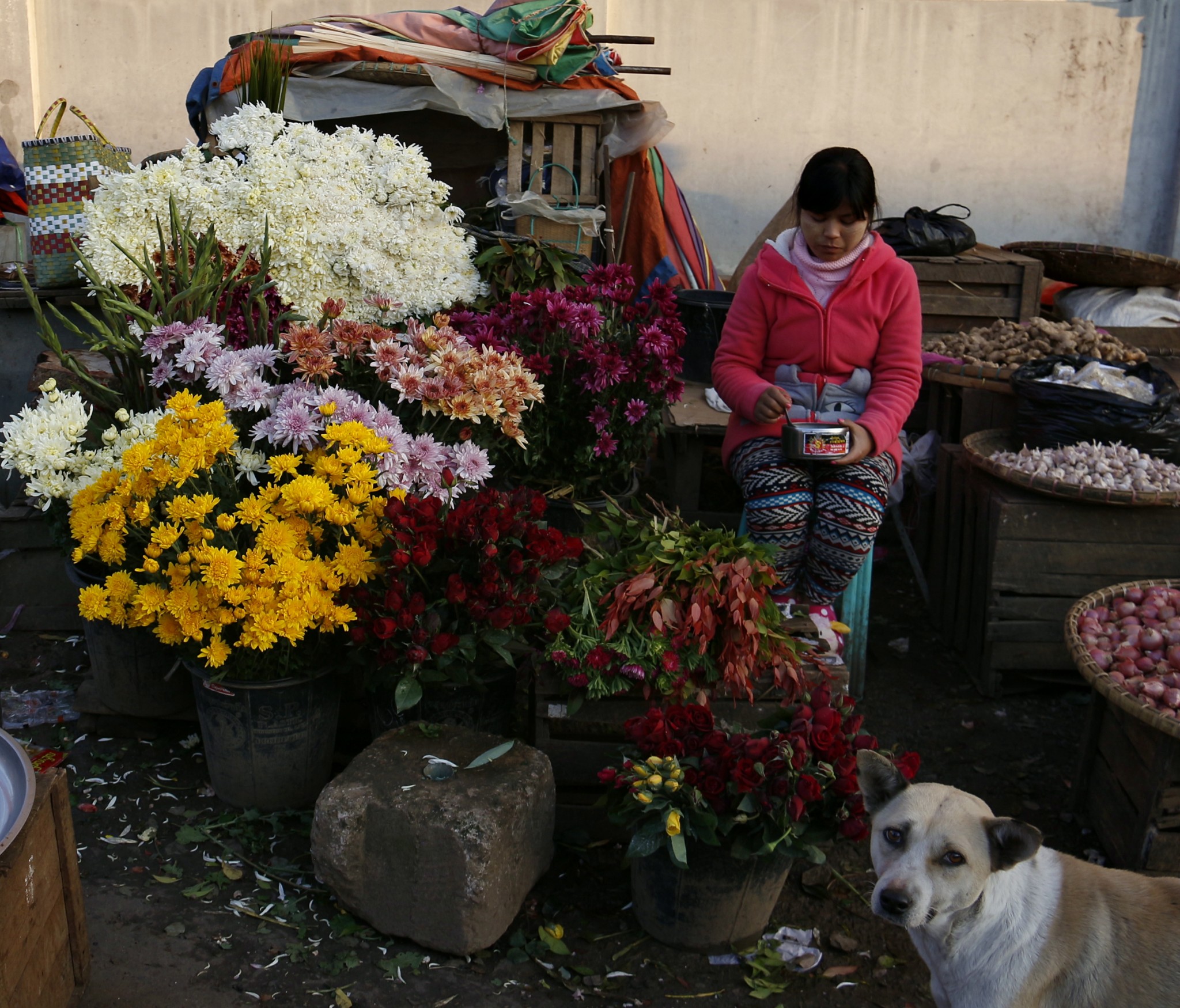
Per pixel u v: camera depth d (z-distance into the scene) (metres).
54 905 2.13
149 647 3.15
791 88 6.95
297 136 3.91
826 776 2.42
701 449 4.50
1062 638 3.82
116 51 6.76
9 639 3.87
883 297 3.21
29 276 4.63
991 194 7.15
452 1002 2.44
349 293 3.92
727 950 2.63
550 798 2.69
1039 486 3.73
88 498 2.85
